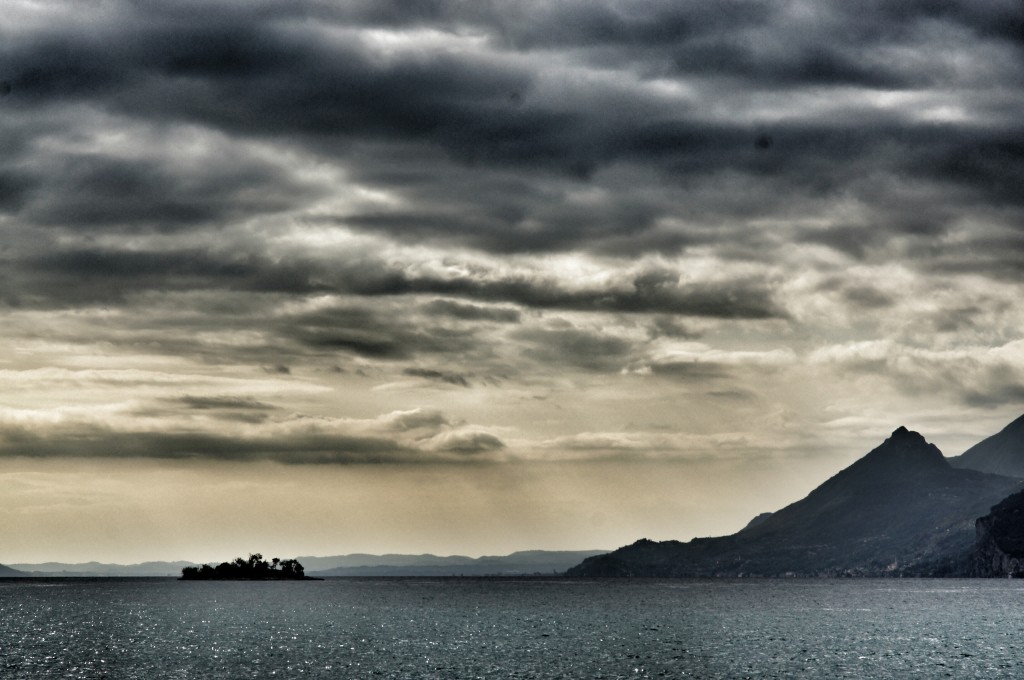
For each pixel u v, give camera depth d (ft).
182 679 443.32
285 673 459.32
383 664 490.08
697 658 512.63
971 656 519.19
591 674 450.71
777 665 481.05
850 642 599.16
